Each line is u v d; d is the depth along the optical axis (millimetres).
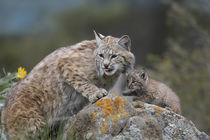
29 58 47969
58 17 60688
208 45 30312
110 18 60219
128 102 14305
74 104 16516
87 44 16859
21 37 60438
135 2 62219
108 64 16344
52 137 15828
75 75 16016
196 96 27281
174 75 28359
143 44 58531
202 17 34156
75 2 65750
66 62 16188
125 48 17141
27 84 16078
